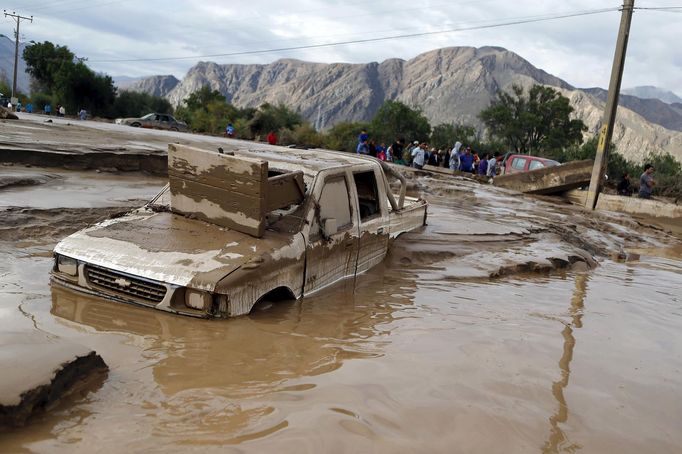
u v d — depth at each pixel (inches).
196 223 218.5
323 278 236.5
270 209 208.7
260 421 121.9
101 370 135.7
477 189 776.9
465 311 232.2
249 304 189.5
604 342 206.4
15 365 119.9
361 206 298.2
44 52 3117.6
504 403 143.4
